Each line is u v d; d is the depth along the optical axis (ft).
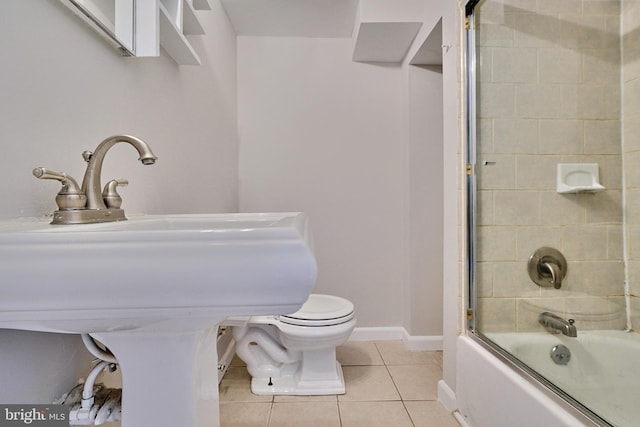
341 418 4.49
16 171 1.89
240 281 1.23
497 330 4.37
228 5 6.08
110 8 2.67
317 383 5.15
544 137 4.48
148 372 1.61
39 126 2.05
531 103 4.46
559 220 4.48
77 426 2.03
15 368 1.74
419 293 6.72
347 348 6.75
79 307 1.23
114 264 1.19
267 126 7.22
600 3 4.48
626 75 4.49
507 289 4.42
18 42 1.89
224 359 5.64
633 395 3.02
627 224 4.49
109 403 1.88
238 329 5.24
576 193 4.50
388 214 7.29
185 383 1.62
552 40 4.47
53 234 1.22
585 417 2.69
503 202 4.45
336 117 7.25
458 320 4.48
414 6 5.63
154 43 2.99
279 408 4.72
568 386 3.16
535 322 4.38
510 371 3.44
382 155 7.28
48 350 1.94
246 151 7.22
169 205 4.01
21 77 1.92
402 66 7.13
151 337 1.58
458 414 4.41
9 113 1.84
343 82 7.23
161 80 3.79
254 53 7.18
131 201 3.18
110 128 2.82
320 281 7.25
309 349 5.05
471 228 4.42
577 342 4.07
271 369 5.39
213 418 2.12
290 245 1.25
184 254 1.21
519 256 4.43
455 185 4.54
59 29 2.22
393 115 7.27
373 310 7.26
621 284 4.47
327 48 7.22
